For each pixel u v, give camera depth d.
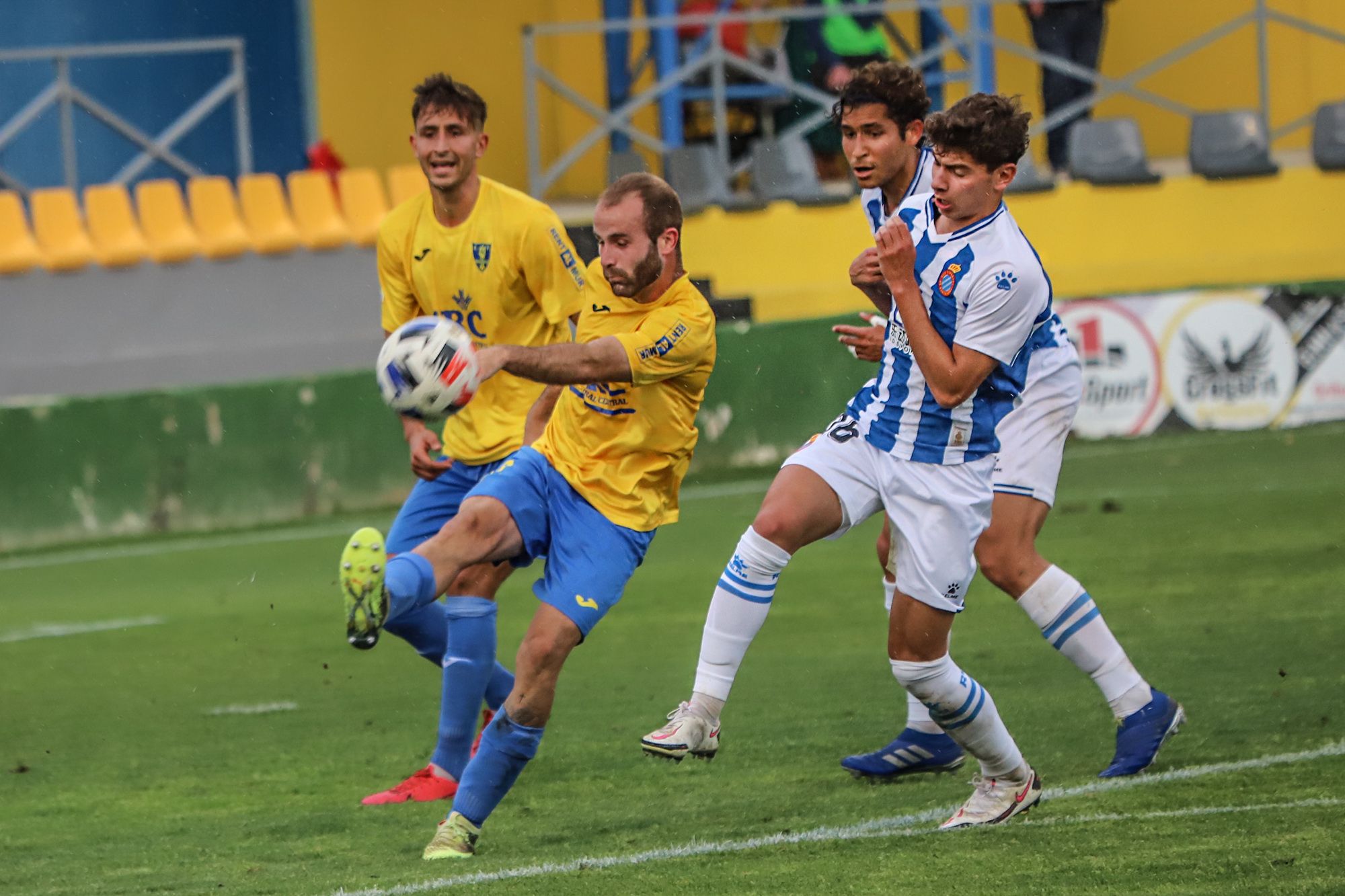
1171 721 17.97
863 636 26.97
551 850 16.09
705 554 35.62
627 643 27.55
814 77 56.78
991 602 29.23
